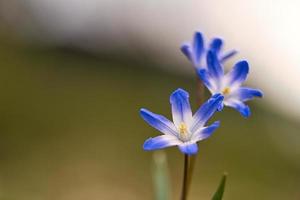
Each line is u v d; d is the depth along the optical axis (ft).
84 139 2.31
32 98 2.64
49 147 2.19
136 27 3.63
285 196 2.10
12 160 2.05
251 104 3.31
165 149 2.39
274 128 2.98
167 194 1.29
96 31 3.60
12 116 2.40
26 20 3.36
